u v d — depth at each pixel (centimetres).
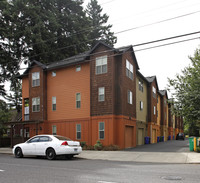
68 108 2528
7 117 2820
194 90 2070
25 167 1148
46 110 2706
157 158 1538
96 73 2341
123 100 2288
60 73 2653
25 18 3300
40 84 2747
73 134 2444
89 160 1518
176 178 870
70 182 802
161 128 4203
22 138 2550
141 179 851
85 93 2411
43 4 3528
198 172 1007
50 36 3425
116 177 886
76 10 4116
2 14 3056
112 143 2159
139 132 2955
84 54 2739
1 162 1362
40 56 3438
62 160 1500
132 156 1653
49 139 1562
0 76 3262
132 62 2648
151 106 3447
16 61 3266
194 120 2144
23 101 2998
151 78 3662
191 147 1916
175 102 2173
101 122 2250
